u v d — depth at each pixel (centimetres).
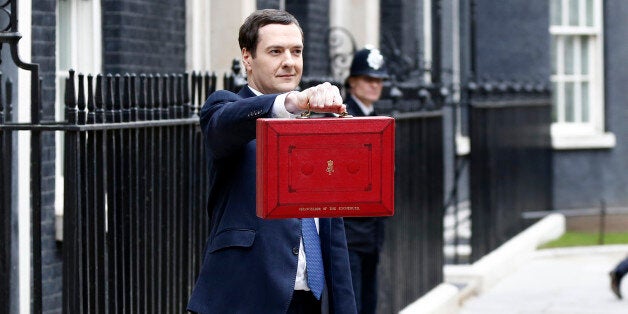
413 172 909
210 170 432
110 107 505
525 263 1333
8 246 466
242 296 418
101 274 493
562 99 1738
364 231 695
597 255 1419
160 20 848
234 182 425
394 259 851
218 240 423
